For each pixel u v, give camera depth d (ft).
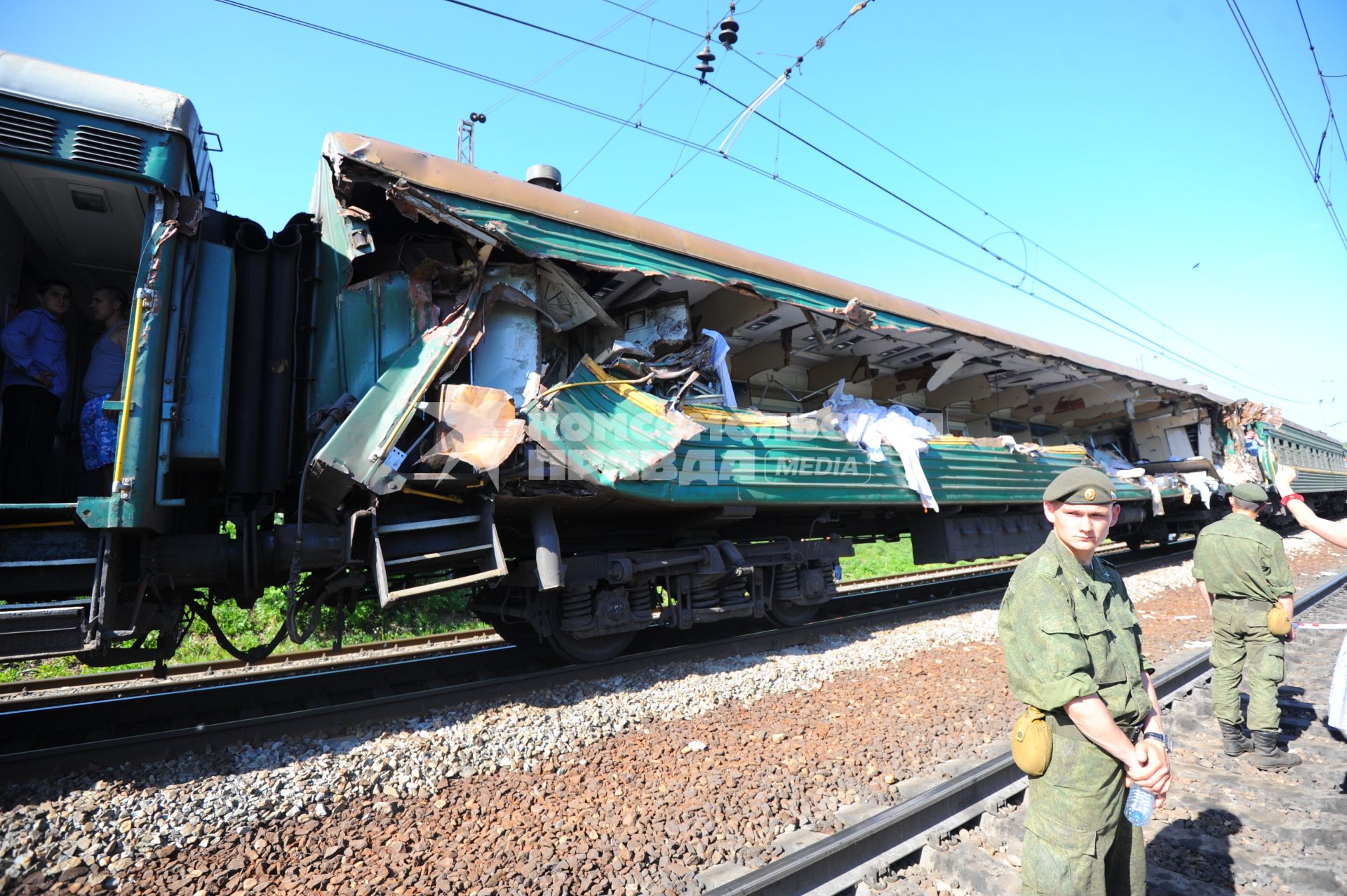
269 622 28.43
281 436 17.19
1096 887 6.91
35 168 13.64
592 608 20.66
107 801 11.29
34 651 12.35
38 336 15.40
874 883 9.66
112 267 17.56
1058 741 7.11
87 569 13.23
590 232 19.10
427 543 17.19
